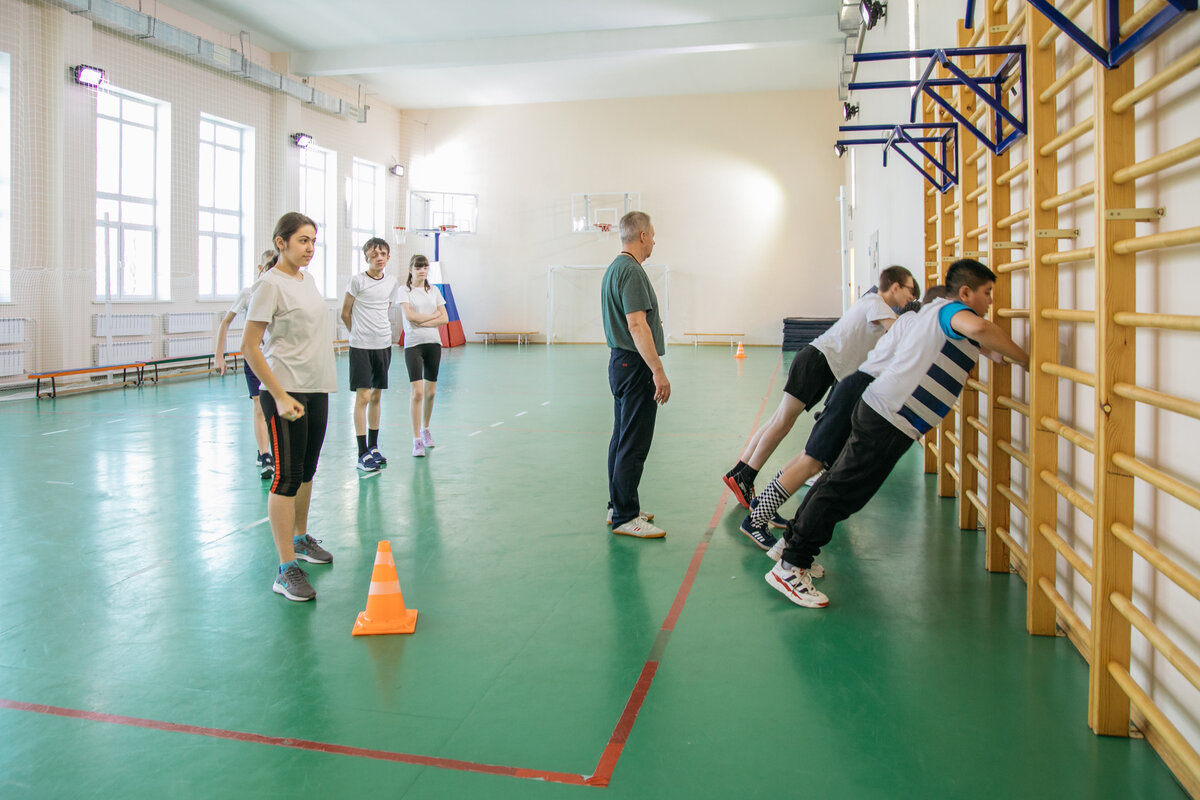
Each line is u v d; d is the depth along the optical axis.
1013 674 2.29
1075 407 2.46
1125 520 1.91
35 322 9.13
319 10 11.63
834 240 15.94
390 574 2.69
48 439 6.14
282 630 2.65
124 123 10.39
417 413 5.51
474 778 1.81
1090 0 2.06
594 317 17.06
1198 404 1.50
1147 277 1.93
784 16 11.97
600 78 15.11
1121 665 1.92
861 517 3.94
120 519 3.96
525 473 4.96
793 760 1.87
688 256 16.52
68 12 9.14
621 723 2.05
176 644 2.55
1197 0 1.54
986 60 3.20
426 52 13.20
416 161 17.39
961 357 2.63
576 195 16.80
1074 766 1.83
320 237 14.71
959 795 1.73
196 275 11.48
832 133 15.81
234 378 10.59
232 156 12.42
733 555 3.39
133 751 1.94
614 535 3.69
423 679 2.30
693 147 16.34
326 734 2.01
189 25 11.59
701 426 6.67
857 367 3.61
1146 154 1.91
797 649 2.48
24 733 2.02
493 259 17.33
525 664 2.39
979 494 3.89
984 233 3.56
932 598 2.88
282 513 2.95
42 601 2.91
